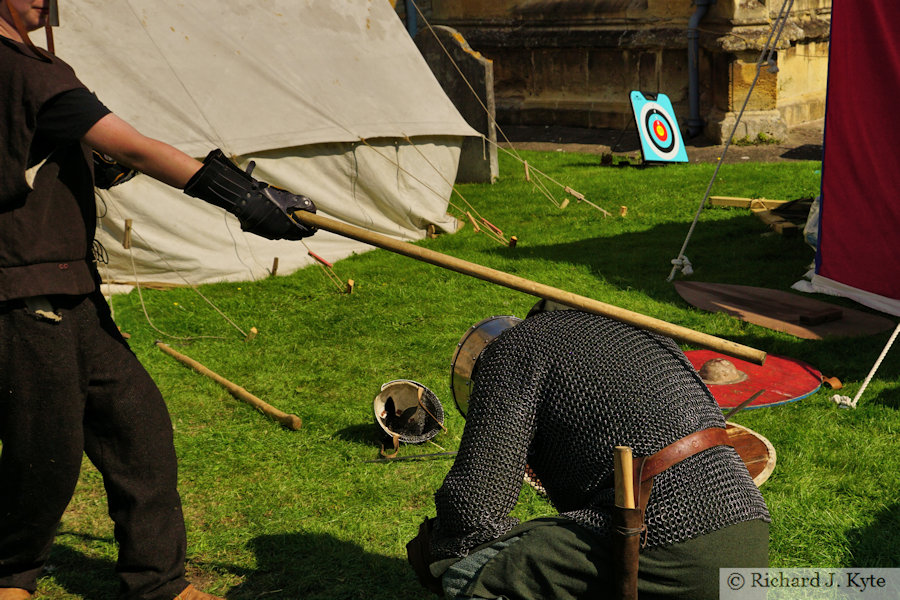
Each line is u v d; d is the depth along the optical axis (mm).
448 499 2117
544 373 2150
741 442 3752
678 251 8180
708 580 1970
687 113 15398
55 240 2650
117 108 7352
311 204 2639
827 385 5004
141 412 2926
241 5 8453
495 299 6934
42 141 2566
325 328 6379
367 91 8914
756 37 13852
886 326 5992
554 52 17234
